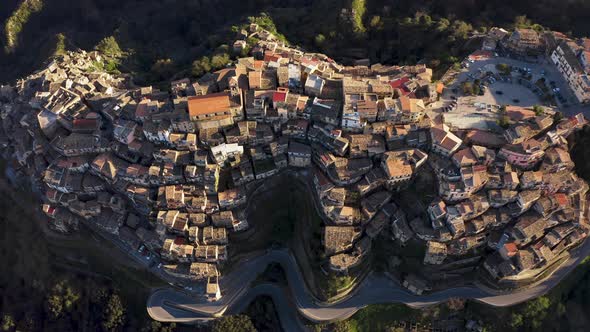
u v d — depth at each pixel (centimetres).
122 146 17012
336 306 15562
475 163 14925
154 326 15562
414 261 15500
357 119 15825
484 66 17438
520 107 16200
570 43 16800
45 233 17688
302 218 16788
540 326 14625
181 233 16175
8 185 19138
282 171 17175
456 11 19675
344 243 15162
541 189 14975
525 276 14788
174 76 19725
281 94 16388
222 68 18788
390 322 15325
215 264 16212
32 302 17225
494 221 14925
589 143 15212
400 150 15650
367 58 19925
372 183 15612
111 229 16688
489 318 14975
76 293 16688
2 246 18388
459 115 16112
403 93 16538
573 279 15088
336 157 16138
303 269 16212
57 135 17725
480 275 15275
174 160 16288
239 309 16212
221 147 16250
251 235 16888
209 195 16562
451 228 14925
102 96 18538
